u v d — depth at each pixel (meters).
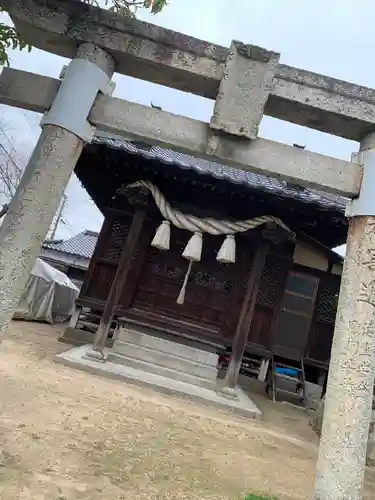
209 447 5.19
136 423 5.36
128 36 4.16
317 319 11.72
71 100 4.00
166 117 4.16
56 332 13.18
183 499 3.54
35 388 5.67
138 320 9.83
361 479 3.55
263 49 4.14
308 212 9.51
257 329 10.70
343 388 3.73
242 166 4.22
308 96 4.24
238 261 10.33
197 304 10.15
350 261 4.11
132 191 9.23
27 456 3.60
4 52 3.95
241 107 4.12
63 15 4.14
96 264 10.83
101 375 7.76
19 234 3.76
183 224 8.96
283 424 7.96
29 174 3.91
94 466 3.78
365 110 4.26
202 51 4.18
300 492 4.32
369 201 4.12
